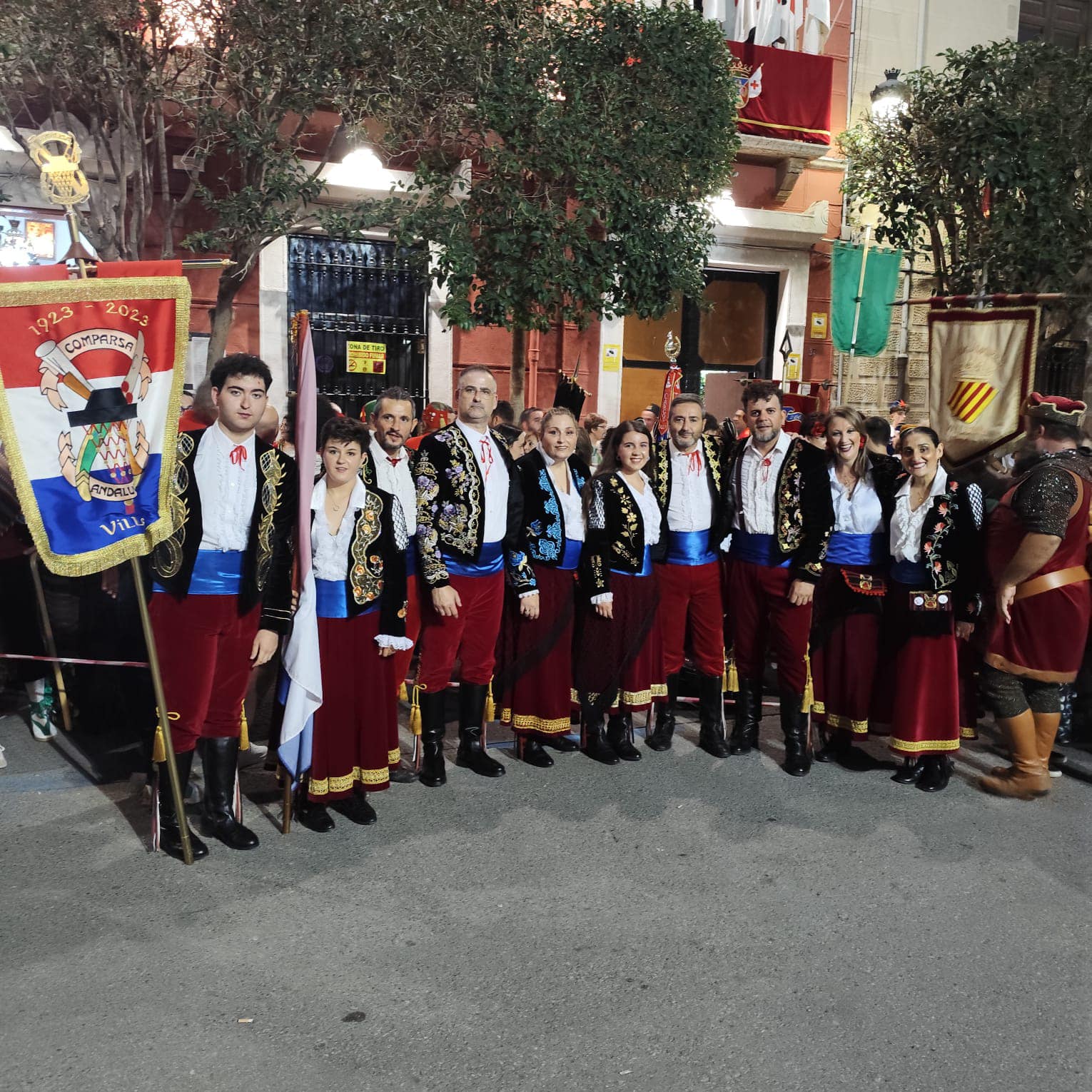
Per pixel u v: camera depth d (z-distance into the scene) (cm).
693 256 881
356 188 938
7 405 315
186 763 366
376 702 395
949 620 450
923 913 340
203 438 356
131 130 677
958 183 977
